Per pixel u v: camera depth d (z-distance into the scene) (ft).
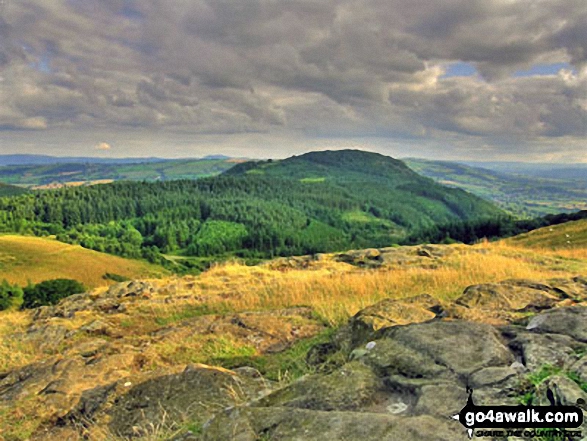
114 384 22.06
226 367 26.53
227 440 11.66
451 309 24.35
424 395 12.78
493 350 15.10
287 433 11.40
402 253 76.43
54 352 35.55
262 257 563.48
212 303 46.55
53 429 20.07
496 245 89.97
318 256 80.33
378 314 25.38
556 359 13.96
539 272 54.54
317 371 21.31
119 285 58.44
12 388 24.71
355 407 13.32
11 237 421.59
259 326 32.91
